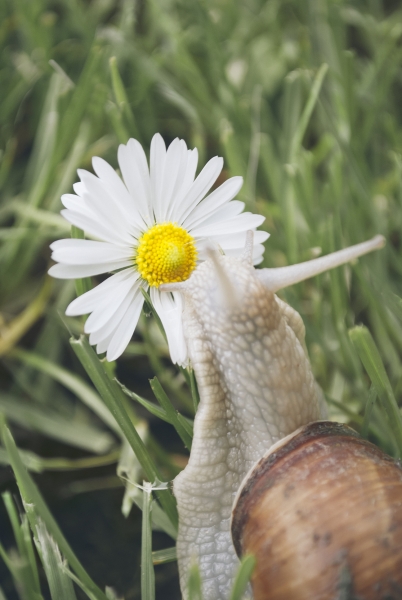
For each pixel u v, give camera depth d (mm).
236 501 140
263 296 141
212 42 195
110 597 142
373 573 130
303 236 186
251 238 147
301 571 132
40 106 203
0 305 189
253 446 143
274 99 212
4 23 205
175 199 148
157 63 204
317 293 175
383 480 135
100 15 214
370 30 209
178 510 143
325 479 135
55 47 210
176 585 156
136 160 146
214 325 141
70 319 184
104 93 191
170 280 146
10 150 194
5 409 173
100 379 144
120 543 161
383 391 146
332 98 196
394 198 191
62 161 191
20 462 135
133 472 160
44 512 136
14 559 139
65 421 173
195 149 149
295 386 142
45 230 186
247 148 195
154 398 177
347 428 142
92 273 144
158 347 180
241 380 141
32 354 178
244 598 141
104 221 144
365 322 184
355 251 145
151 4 203
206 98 202
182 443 172
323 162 203
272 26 213
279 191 188
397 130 204
